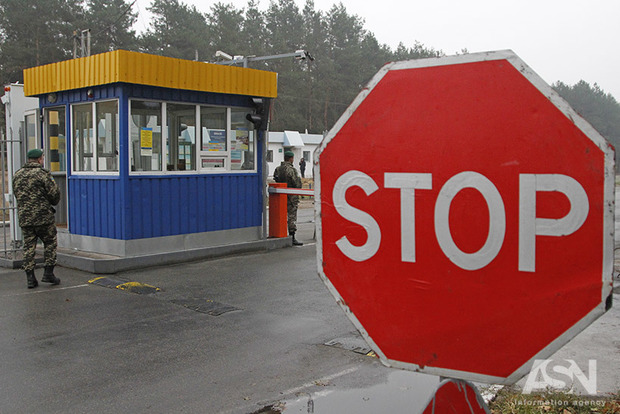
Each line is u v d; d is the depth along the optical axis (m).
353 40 54.59
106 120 9.20
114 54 8.52
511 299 1.54
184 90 9.52
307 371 4.81
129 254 9.04
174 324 6.13
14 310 6.60
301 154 45.91
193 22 44.09
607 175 1.40
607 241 1.41
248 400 4.22
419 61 1.65
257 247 10.81
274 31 52.94
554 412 3.75
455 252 1.62
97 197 9.36
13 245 9.47
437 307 1.65
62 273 8.63
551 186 1.48
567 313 1.47
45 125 10.32
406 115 1.67
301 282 8.17
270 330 5.95
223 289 7.72
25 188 7.55
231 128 10.55
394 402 4.17
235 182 10.61
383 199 1.72
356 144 1.76
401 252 1.70
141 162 9.17
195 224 9.96
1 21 36.59
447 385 1.70
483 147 1.56
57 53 37.00
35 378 4.63
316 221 1.85
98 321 6.21
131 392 4.36
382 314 1.75
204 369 4.84
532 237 1.50
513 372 1.55
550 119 1.47
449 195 1.61
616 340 5.37
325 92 52.16
